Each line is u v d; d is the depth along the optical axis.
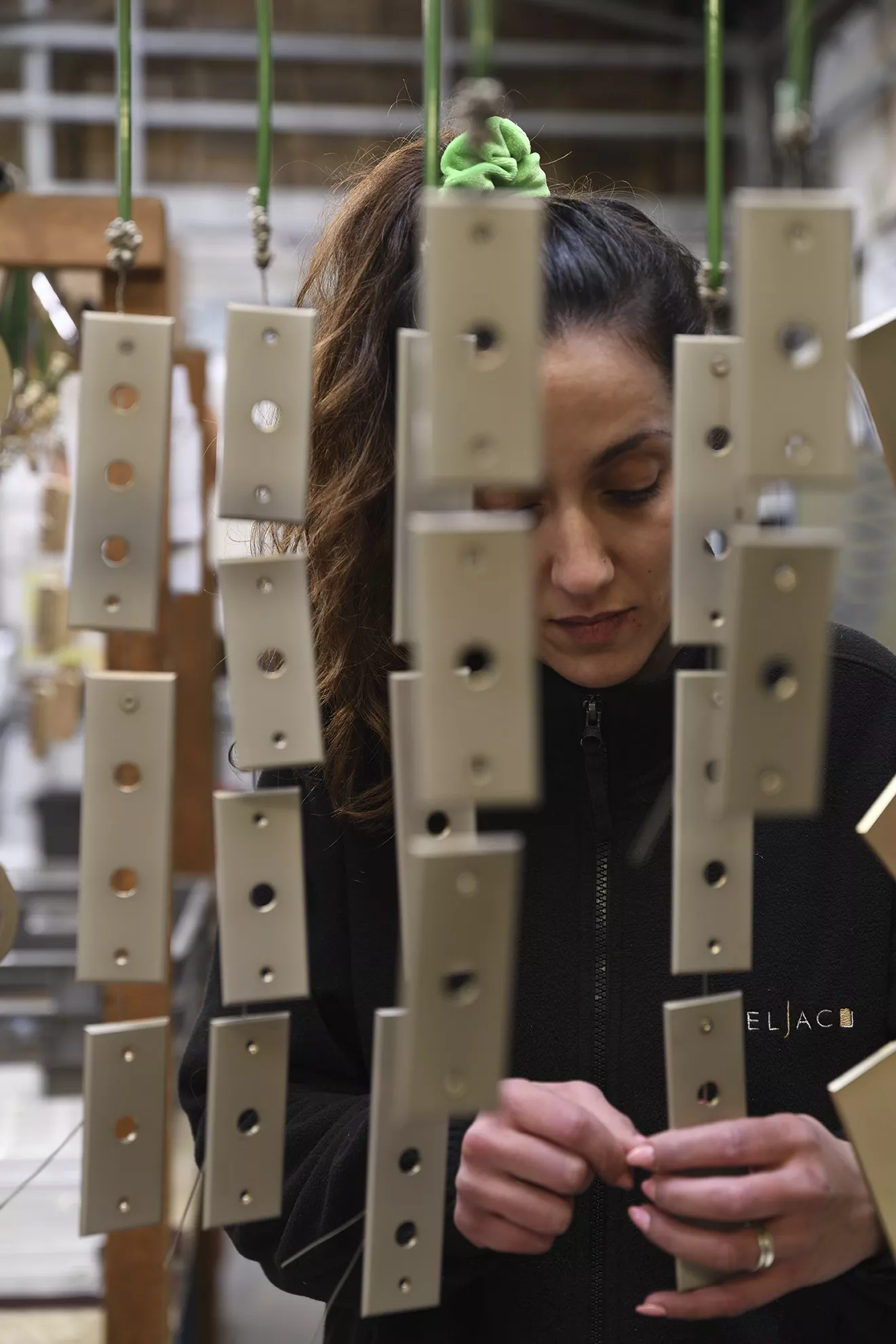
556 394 0.70
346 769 0.94
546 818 0.93
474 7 0.49
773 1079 0.89
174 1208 1.55
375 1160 0.58
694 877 0.56
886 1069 0.57
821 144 3.91
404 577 0.53
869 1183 0.57
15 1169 1.30
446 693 0.45
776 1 4.11
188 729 2.10
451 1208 0.77
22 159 4.28
